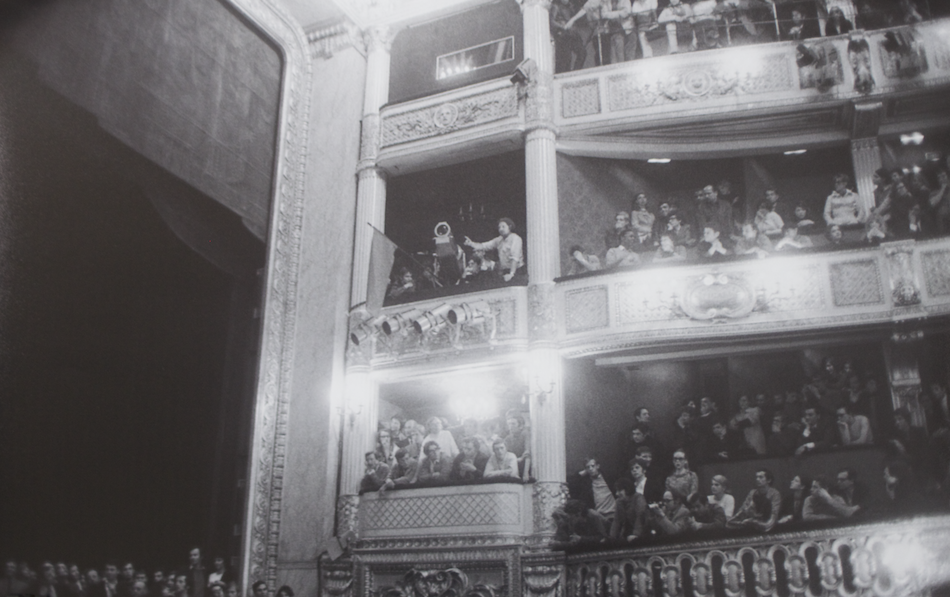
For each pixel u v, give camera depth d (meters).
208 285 12.61
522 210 14.73
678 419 11.51
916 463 9.27
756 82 12.37
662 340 11.34
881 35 12.03
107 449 10.87
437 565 11.38
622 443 13.10
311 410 13.00
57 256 10.43
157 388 11.62
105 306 11.02
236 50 13.62
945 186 11.16
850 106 12.08
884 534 8.59
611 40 13.45
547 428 11.45
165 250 11.91
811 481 9.72
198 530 11.85
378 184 14.15
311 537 12.34
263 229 13.66
